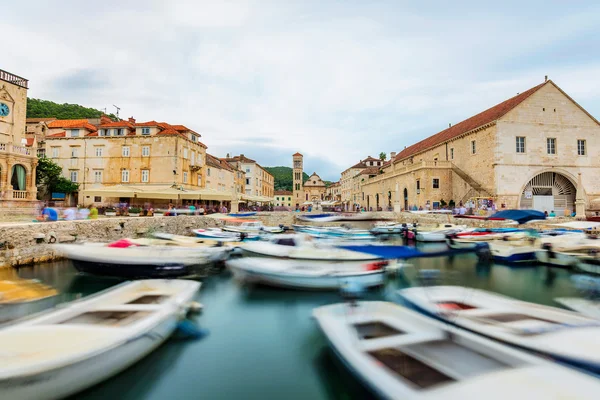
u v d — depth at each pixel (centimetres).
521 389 443
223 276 1431
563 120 3797
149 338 677
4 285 963
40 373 482
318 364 713
